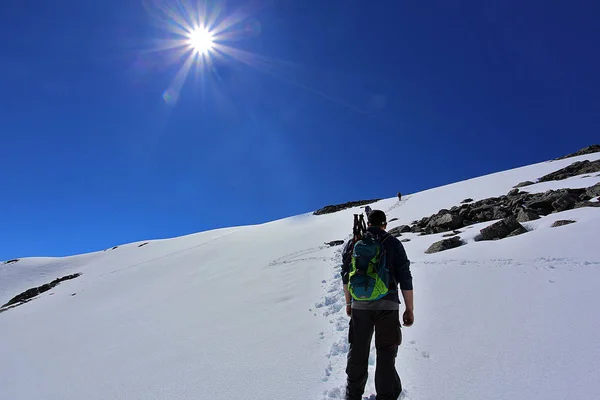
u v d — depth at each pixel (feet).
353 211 154.20
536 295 20.79
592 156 121.70
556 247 30.60
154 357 28.68
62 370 33.45
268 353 22.00
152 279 106.01
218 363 22.72
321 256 60.80
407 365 15.55
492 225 45.39
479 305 21.06
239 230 202.69
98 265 220.43
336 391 14.78
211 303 46.47
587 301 18.54
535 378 12.76
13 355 47.78
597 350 13.70
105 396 23.15
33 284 227.81
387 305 12.37
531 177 116.16
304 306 31.55
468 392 12.71
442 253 40.11
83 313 76.69
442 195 125.59
